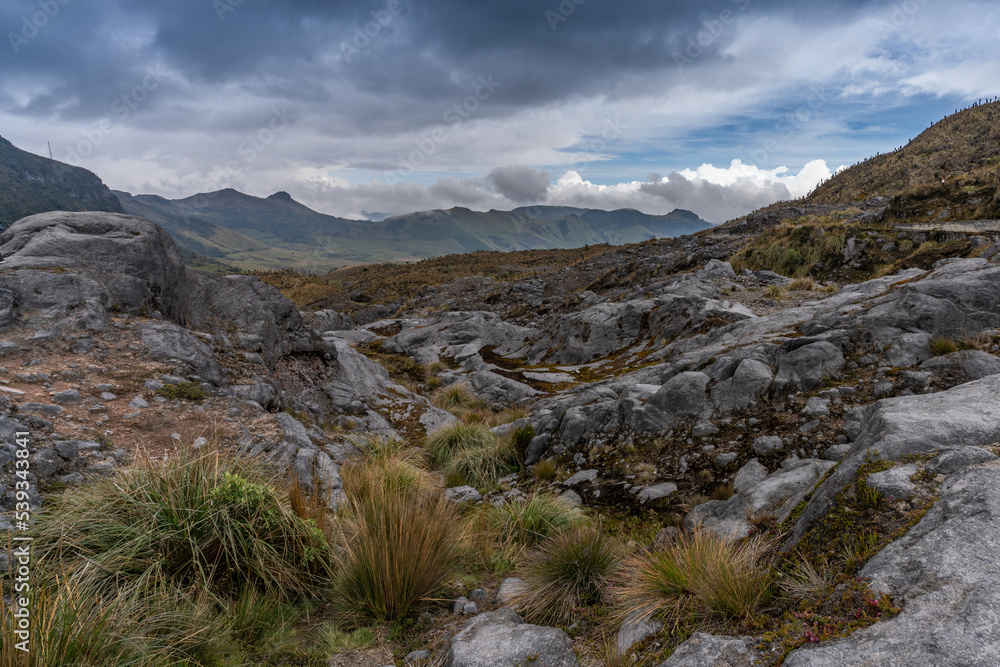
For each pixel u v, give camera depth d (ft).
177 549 11.48
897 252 63.62
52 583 9.32
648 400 26.08
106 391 20.57
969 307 22.67
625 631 9.53
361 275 301.22
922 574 6.75
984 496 7.53
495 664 9.00
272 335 35.63
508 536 17.06
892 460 9.57
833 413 20.44
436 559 12.91
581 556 12.76
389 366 65.77
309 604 12.21
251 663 9.82
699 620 8.78
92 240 27.89
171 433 19.40
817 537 9.03
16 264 24.85
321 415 34.81
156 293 29.25
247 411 23.53
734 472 19.60
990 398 11.68
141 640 8.62
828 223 75.77
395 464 22.24
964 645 5.51
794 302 52.65
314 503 15.17
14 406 16.81
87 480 14.64
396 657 10.36
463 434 31.53
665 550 11.46
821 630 6.81
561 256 246.27
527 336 75.05
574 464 25.41
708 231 143.64
